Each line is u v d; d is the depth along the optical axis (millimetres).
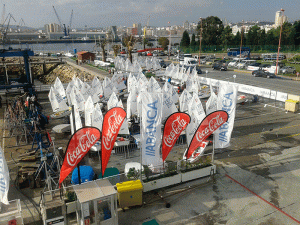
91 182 12453
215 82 43938
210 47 108375
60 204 11641
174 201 14367
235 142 21781
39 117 23938
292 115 28172
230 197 14656
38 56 96875
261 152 19969
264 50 99625
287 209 13578
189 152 15953
